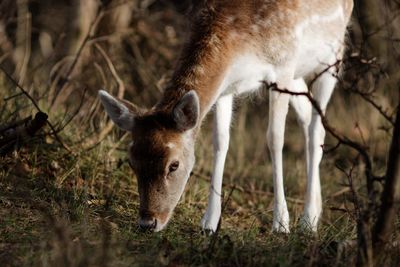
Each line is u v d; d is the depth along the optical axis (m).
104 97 9.89
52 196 10.66
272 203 13.34
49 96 14.65
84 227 9.09
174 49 18.69
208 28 10.63
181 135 9.79
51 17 20.30
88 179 11.95
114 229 9.67
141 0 19.52
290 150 17.19
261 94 12.00
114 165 12.60
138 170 9.66
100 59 17.48
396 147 7.79
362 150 8.15
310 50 11.85
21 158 11.68
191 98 9.57
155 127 9.72
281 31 11.04
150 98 17.88
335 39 12.45
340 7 12.50
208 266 8.43
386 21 13.34
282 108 11.27
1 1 18.44
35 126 11.34
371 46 16.80
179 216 11.19
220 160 11.20
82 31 17.50
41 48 19.30
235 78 10.80
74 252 7.99
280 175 11.23
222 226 11.03
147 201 9.61
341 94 17.75
